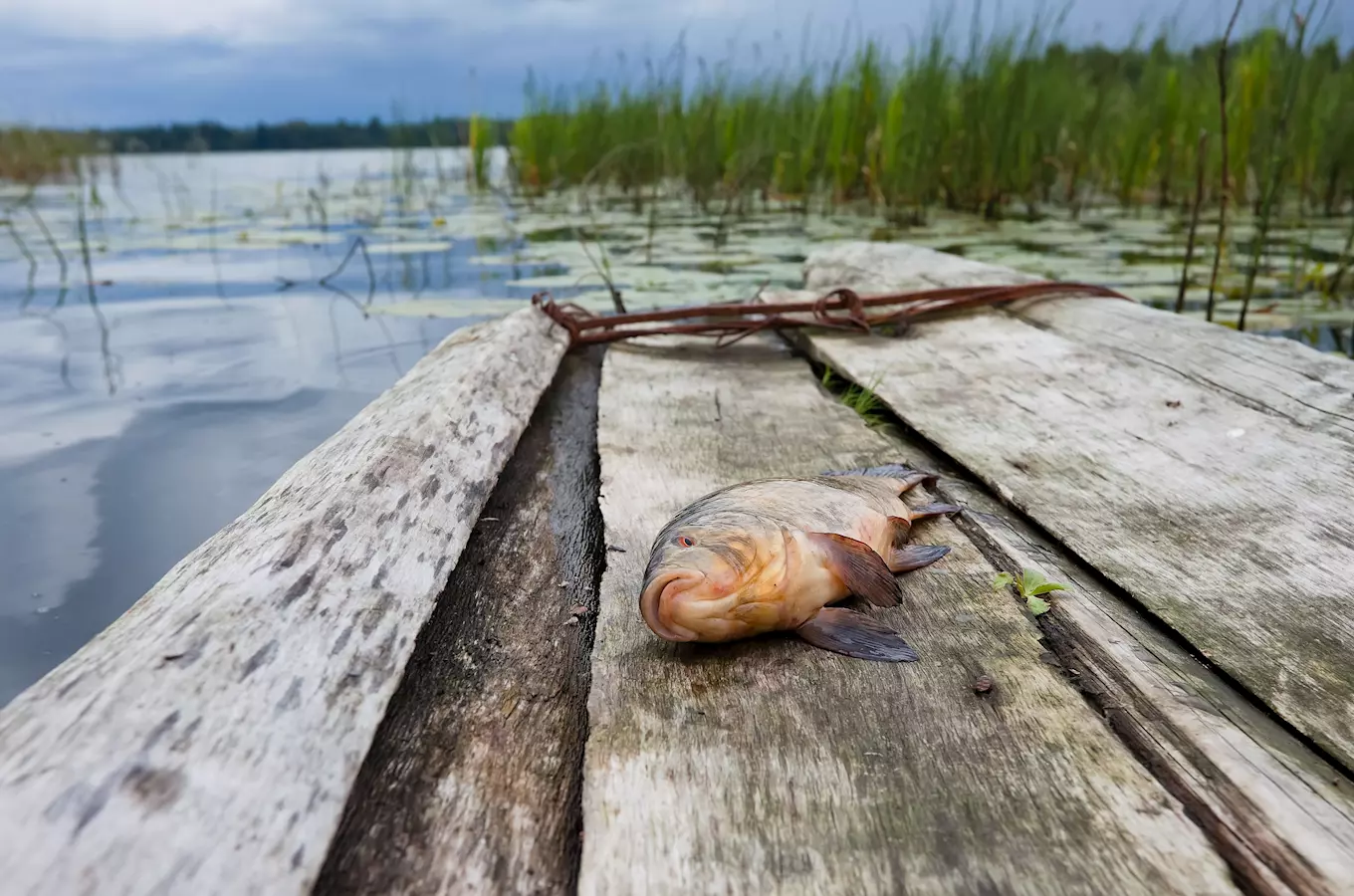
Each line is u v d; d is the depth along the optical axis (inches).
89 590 22.3
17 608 21.5
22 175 151.5
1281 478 20.4
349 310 55.5
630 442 26.2
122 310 56.4
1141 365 28.8
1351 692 13.5
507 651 16.2
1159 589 16.4
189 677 11.7
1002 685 13.9
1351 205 85.0
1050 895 10.1
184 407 36.9
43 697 11.1
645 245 73.4
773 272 60.8
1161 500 20.2
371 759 12.9
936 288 42.6
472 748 13.4
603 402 30.5
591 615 17.5
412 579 16.1
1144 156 86.8
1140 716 13.0
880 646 14.7
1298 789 11.3
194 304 58.1
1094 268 57.9
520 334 34.2
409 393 26.3
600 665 14.8
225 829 9.8
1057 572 17.3
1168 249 65.8
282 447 32.2
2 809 9.3
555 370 34.3
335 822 10.6
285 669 12.4
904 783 11.9
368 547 16.2
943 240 71.6
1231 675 14.0
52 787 9.6
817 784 11.9
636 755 12.5
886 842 10.9
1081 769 12.0
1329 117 73.9
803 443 25.8
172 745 10.6
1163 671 13.9
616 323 39.1
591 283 58.9
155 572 23.2
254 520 17.0
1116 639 14.8
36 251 81.1
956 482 23.0
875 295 39.3
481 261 69.9
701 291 54.7
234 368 42.7
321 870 10.4
